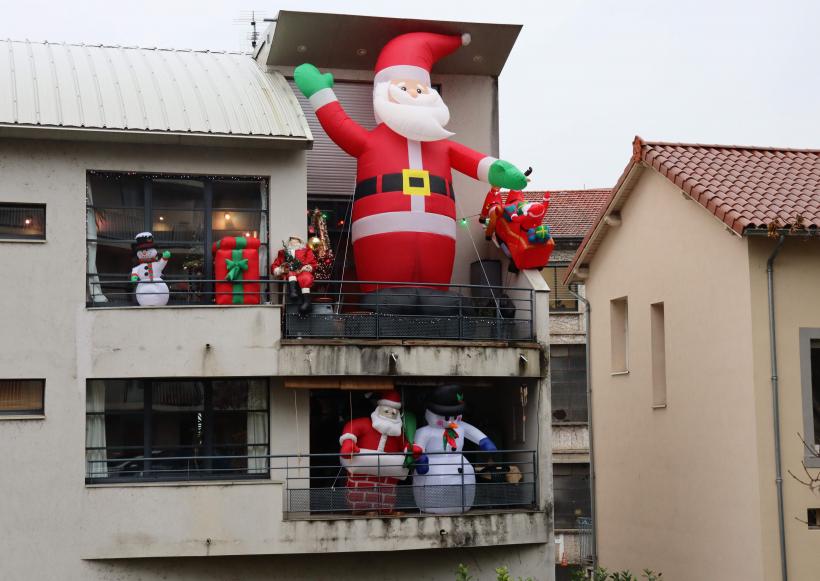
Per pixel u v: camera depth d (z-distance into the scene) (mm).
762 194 20516
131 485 17844
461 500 19078
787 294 19781
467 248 21844
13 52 19781
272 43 20938
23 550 17562
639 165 23188
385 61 20391
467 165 20250
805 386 19641
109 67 19812
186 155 18828
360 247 19781
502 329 19766
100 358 18016
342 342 18594
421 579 19141
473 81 22516
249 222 19250
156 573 18062
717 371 20688
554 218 36625
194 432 18703
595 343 26234
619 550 24812
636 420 24016
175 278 18891
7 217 18109
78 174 18250
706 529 20984
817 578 19234
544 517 19422
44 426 17781
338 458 20641
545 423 19656
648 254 23531
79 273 18094
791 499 19297
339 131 19938
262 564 18500
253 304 18547
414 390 20594
